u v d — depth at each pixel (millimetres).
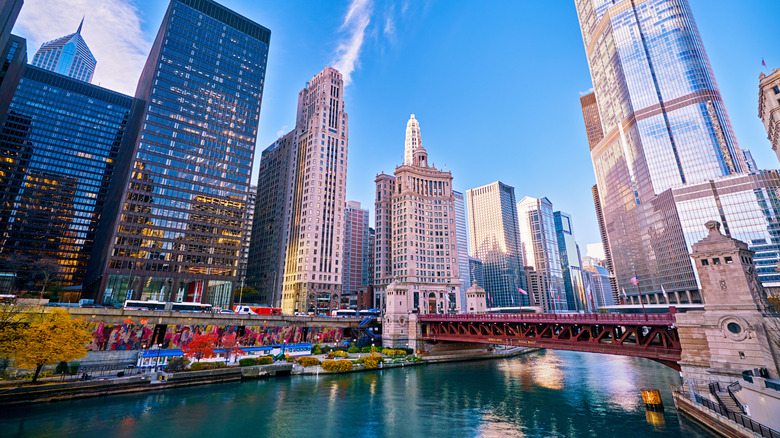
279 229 186500
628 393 58219
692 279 165625
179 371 58531
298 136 189750
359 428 41219
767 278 148625
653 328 51438
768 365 38062
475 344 110688
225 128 151625
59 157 198375
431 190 182125
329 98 185625
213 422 41625
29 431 36125
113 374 55781
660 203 187875
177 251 129125
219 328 84312
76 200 197375
